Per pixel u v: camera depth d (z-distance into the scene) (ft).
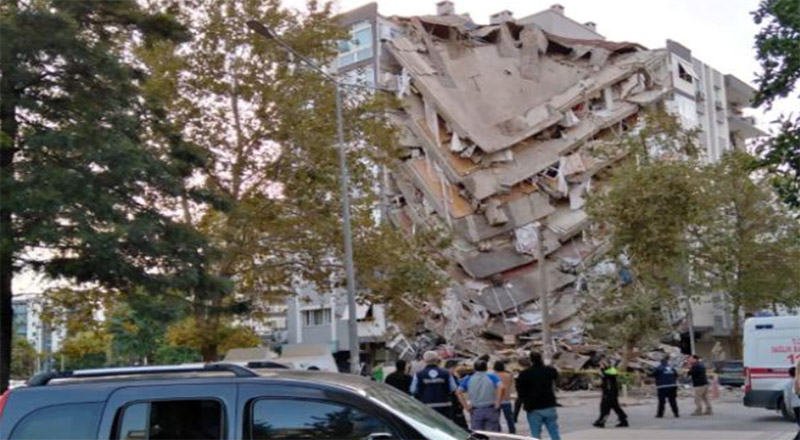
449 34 189.06
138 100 59.82
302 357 76.84
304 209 76.74
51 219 51.44
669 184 93.86
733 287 132.77
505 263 169.68
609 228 103.86
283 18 76.64
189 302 60.70
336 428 17.57
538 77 184.65
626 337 125.08
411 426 17.63
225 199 63.87
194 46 74.43
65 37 53.78
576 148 176.35
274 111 75.46
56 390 18.24
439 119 178.91
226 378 18.11
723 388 128.57
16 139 54.34
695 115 205.36
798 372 40.83
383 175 95.76
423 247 87.10
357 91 79.10
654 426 66.95
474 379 42.86
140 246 54.90
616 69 186.09
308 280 80.59
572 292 164.04
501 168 174.81
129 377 18.71
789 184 36.35
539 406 41.96
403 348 164.86
